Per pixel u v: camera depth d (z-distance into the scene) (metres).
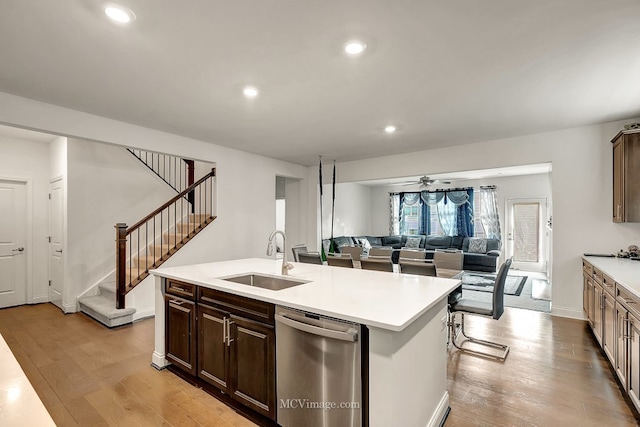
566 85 2.77
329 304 1.72
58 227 4.64
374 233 10.33
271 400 1.91
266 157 5.83
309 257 4.27
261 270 2.85
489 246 7.96
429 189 9.38
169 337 2.65
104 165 4.77
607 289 2.75
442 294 1.97
